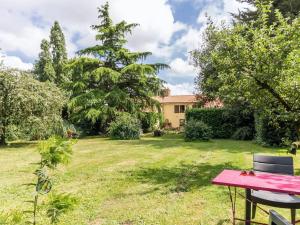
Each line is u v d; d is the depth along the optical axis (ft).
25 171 25.22
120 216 14.06
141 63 71.72
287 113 19.39
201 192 18.02
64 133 53.16
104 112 65.92
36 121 44.47
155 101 78.23
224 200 16.31
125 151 39.11
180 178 22.22
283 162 14.10
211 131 58.03
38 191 6.30
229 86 21.57
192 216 13.99
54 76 88.74
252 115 55.72
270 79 19.10
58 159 6.32
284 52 18.98
